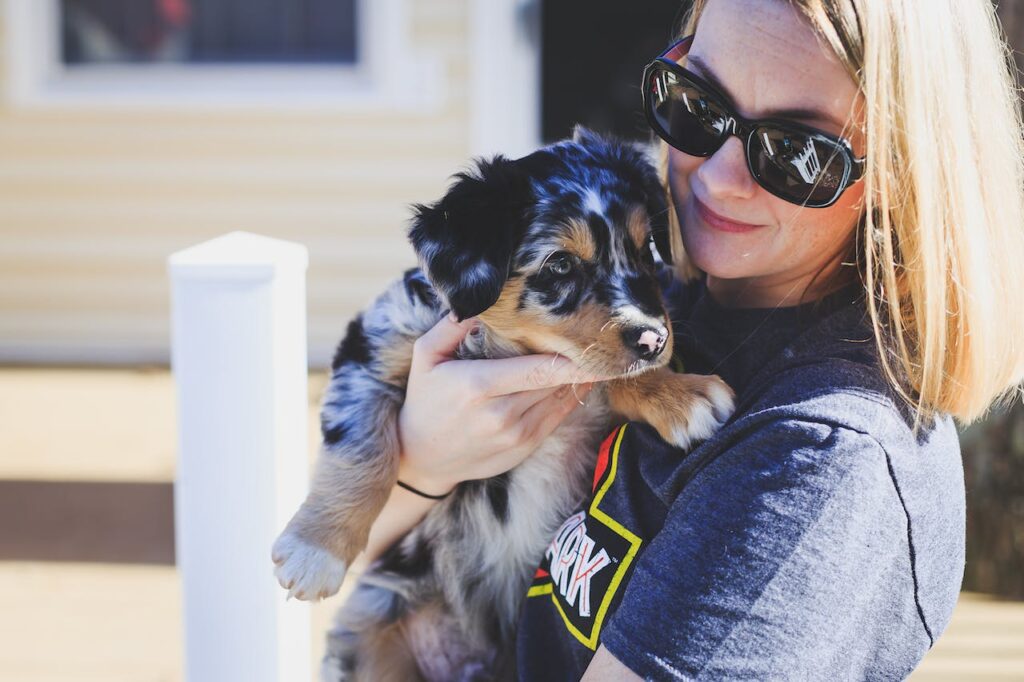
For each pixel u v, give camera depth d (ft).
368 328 7.66
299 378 6.60
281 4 25.27
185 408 6.40
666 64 6.08
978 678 11.87
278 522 6.49
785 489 4.83
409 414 7.03
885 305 5.51
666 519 5.25
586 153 7.66
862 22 5.15
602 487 5.91
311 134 25.23
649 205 7.55
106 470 19.27
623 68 26.03
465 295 6.86
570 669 5.65
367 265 25.58
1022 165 6.14
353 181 25.34
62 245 26.12
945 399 5.40
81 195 25.90
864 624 4.86
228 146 25.45
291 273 6.50
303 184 25.44
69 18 25.62
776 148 5.48
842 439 4.83
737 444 5.11
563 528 6.07
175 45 25.67
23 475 18.98
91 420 22.08
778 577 4.73
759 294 6.24
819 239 5.74
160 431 21.40
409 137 25.05
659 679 4.76
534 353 7.39
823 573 4.71
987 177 5.42
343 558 6.94
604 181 7.39
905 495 4.88
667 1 25.76
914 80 5.15
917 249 5.26
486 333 7.57
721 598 4.77
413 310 7.41
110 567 15.29
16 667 12.35
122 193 25.81
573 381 6.68
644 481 5.74
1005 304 5.45
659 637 4.81
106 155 25.71
